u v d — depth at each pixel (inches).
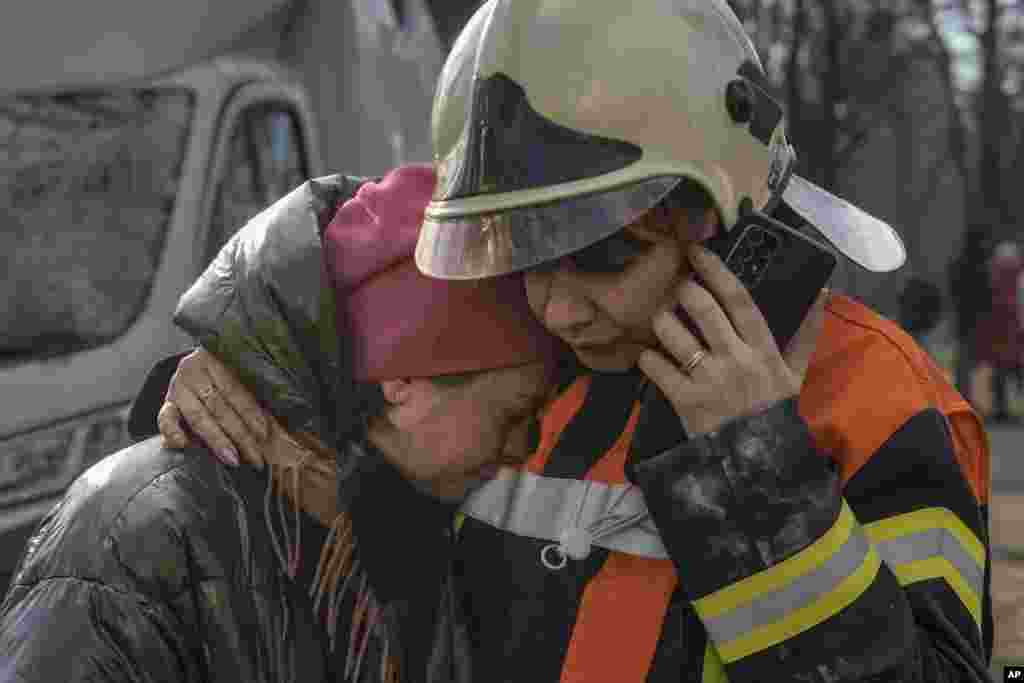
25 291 189.9
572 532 73.3
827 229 76.6
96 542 71.7
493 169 69.8
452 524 79.0
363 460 75.8
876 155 1389.0
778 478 68.4
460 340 74.2
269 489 73.8
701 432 69.7
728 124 69.9
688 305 69.8
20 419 180.7
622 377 75.5
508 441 77.1
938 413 72.2
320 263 73.3
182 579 71.5
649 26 69.1
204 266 206.4
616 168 68.1
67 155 195.0
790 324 71.4
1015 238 1212.5
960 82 1163.3
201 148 207.2
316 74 235.5
